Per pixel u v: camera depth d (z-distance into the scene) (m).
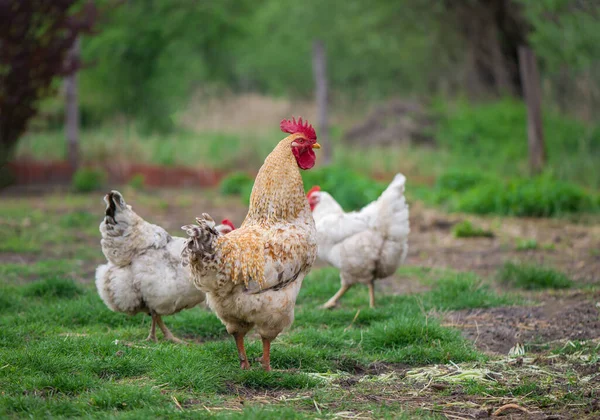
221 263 5.50
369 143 27.23
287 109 36.09
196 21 31.86
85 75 30.50
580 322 7.91
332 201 9.72
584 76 24.88
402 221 8.78
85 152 23.66
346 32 31.33
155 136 26.38
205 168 23.86
